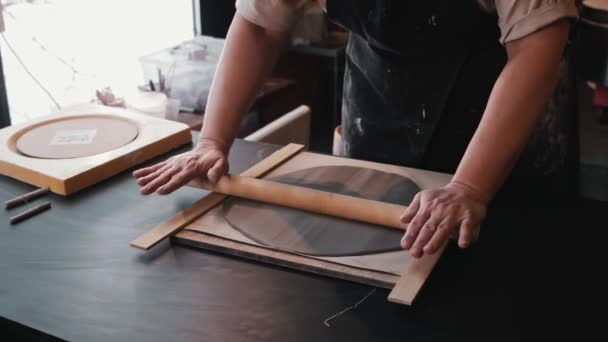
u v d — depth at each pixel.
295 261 0.87
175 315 0.77
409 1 1.10
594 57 2.14
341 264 0.86
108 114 1.38
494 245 0.94
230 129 1.14
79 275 0.86
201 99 2.15
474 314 0.78
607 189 2.57
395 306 0.79
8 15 1.80
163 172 1.06
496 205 1.06
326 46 2.87
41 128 1.30
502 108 0.94
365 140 1.33
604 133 3.07
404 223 0.89
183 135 1.31
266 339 0.73
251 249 0.90
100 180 1.15
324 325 0.75
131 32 2.29
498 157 0.92
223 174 1.07
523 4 0.93
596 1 2.15
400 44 1.16
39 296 0.81
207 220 0.98
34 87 1.94
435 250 0.82
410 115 1.24
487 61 1.16
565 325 0.76
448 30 1.11
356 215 0.96
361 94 1.30
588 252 0.92
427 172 1.16
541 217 1.02
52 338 0.74
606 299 0.81
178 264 0.88
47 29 1.94
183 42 2.36
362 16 1.16
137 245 0.91
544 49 0.93
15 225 0.99
